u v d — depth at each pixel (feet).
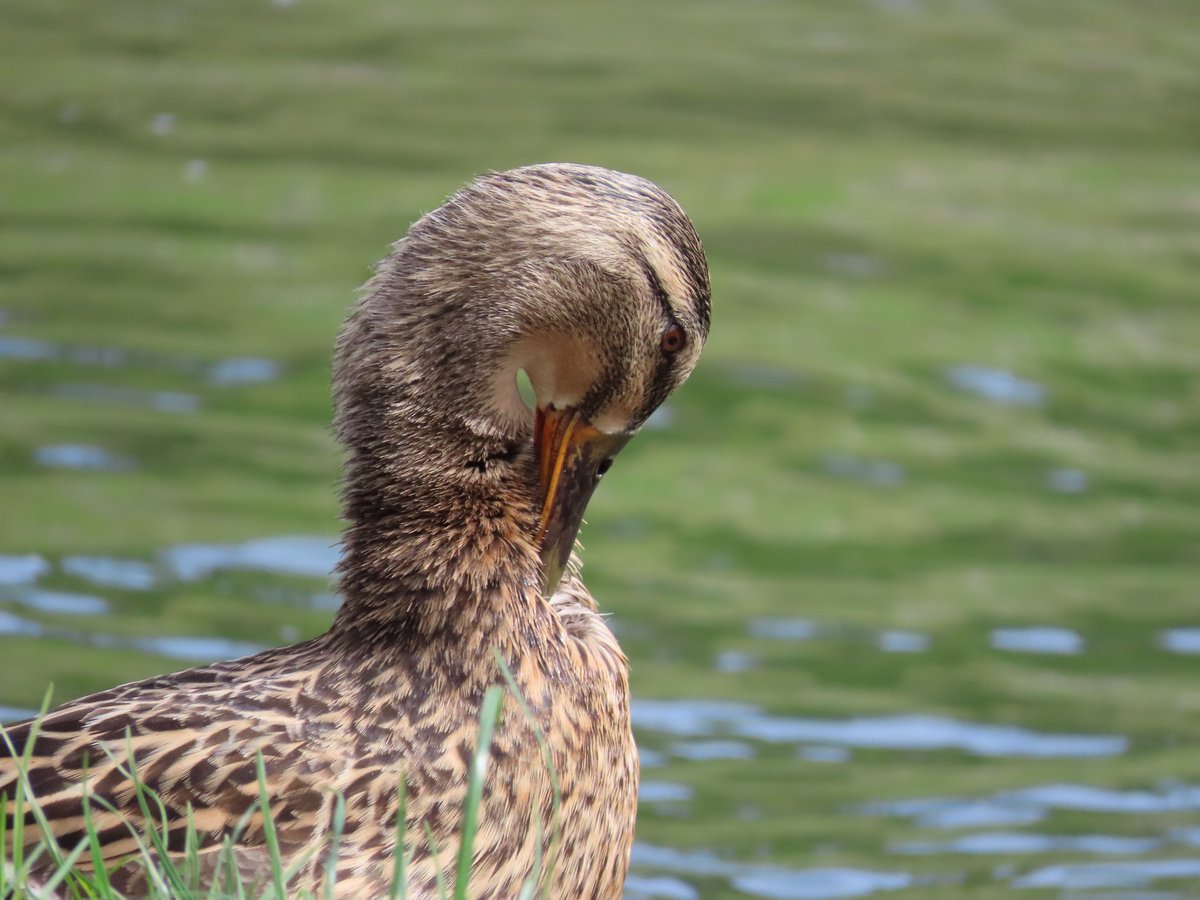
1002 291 63.62
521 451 20.89
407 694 19.62
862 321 60.13
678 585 43.06
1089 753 36.88
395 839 18.75
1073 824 34.30
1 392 49.24
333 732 19.33
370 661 19.92
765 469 49.90
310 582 40.37
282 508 43.75
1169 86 90.48
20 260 58.65
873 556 45.24
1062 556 45.65
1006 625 41.91
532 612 20.26
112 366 51.21
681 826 33.73
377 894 18.60
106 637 37.19
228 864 17.38
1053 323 61.05
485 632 19.94
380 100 78.64
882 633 41.37
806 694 38.58
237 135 72.74
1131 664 40.52
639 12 98.63
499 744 19.40
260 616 38.63
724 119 79.51
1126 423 54.03
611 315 20.74
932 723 37.63
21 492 43.57
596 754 20.34
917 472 50.03
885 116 82.33
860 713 37.96
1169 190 75.25
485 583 20.11
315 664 20.17
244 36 88.07
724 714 37.50
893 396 54.90
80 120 73.77
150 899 16.71
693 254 21.17
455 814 19.07
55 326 53.42
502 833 19.30
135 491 44.11
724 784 35.17
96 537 41.39
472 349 20.38
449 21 93.50
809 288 62.49
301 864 17.62
